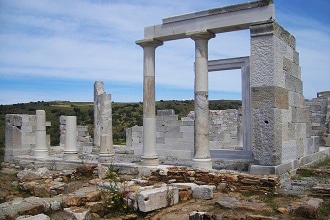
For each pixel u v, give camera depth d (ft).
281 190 40.06
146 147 54.13
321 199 35.37
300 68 55.06
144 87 55.16
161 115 80.28
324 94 113.80
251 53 45.55
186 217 32.83
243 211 33.50
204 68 50.47
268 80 44.34
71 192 44.14
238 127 85.40
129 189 38.81
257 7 45.91
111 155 62.39
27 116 86.79
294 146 50.62
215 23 48.96
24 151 85.40
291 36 51.16
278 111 44.86
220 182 43.37
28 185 47.93
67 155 68.85
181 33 51.83
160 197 36.50
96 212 35.68
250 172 44.47
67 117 69.77
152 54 55.36
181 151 69.21
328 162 64.39
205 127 49.96
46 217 32.78
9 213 33.91
